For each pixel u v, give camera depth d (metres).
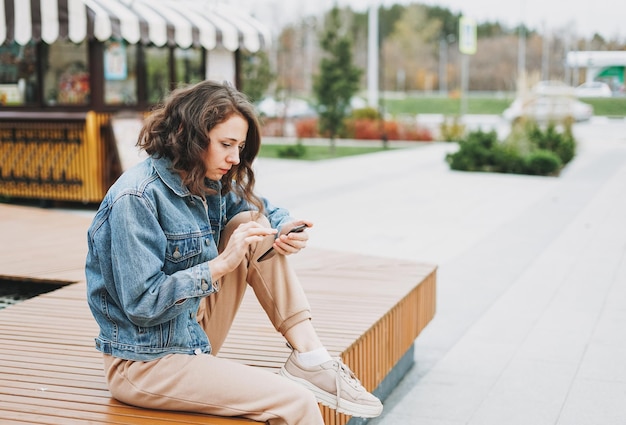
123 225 2.07
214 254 2.28
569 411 3.47
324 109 20.05
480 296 5.53
